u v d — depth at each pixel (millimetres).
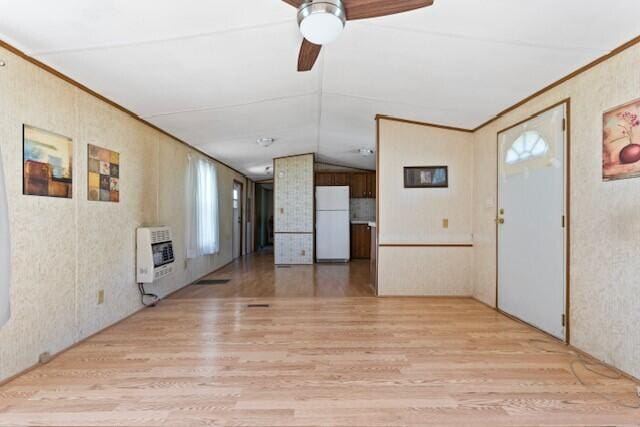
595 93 2377
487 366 2312
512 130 3391
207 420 1713
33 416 1738
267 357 2465
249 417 1737
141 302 3697
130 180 3482
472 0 1863
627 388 2012
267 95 3539
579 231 2525
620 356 2189
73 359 2414
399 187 4309
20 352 2170
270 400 1896
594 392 1970
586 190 2455
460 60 2572
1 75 2051
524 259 3195
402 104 3723
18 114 2164
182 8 1921
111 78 2691
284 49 2520
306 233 7324
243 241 8938
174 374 2197
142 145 3730
